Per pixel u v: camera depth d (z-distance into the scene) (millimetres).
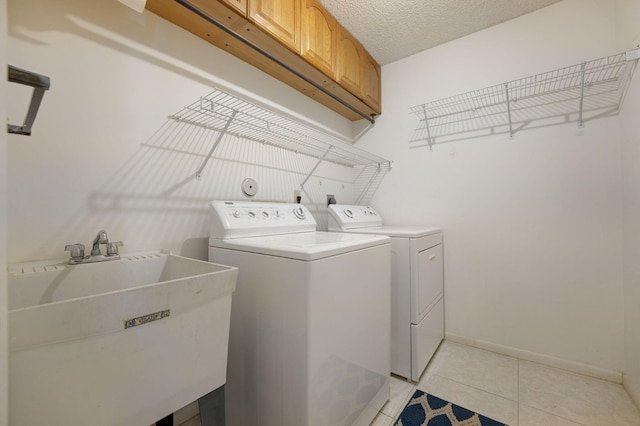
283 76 1812
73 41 1004
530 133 1851
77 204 1000
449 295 2133
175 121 1311
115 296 574
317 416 916
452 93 2164
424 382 1576
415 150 2354
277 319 979
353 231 1843
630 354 1446
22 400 475
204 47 1438
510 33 1925
